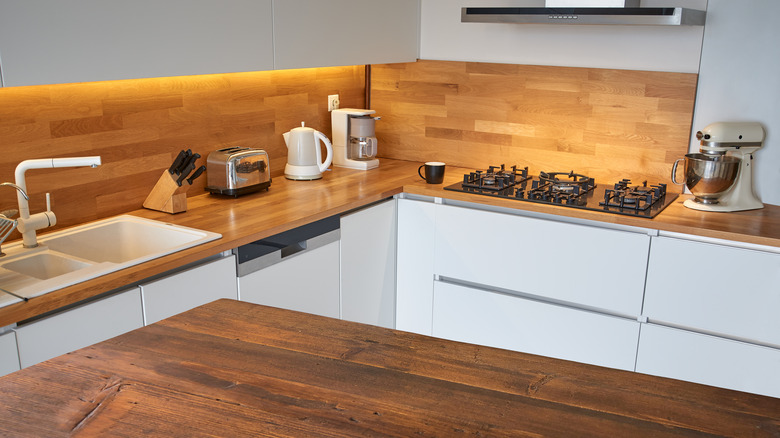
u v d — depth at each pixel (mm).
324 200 2908
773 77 2854
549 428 999
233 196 2924
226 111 3037
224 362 1192
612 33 3145
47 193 2215
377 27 3316
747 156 2826
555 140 3381
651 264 2711
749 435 987
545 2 3082
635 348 2818
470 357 1229
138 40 2180
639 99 3121
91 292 1882
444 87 3635
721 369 2652
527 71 3375
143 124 2664
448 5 3543
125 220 2537
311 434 977
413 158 3840
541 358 1232
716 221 2674
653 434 987
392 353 1237
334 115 3598
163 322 1365
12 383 1113
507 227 2994
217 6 2441
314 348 1253
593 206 2842
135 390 1095
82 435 968
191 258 2170
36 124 2279
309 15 2879
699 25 2898
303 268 2730
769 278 2490
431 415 1030
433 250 3236
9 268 2074
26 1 1854
